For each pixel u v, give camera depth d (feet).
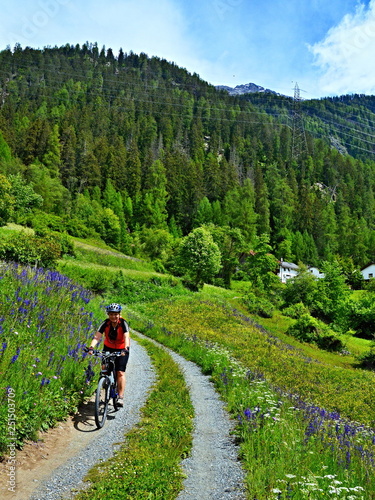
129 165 490.08
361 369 113.91
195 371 48.65
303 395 49.52
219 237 283.79
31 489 16.40
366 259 478.18
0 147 323.78
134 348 57.52
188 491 17.79
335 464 20.42
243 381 40.70
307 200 536.83
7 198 171.22
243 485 18.56
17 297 34.83
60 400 25.09
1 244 97.04
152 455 20.85
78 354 31.19
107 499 15.99
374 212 619.26
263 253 277.03
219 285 264.31
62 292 45.78
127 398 31.86
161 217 427.33
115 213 399.85
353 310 169.99
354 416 45.62
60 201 321.32
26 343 28.53
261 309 172.96
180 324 93.71
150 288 147.33
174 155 561.02
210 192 524.52
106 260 197.06
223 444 24.38
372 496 17.24
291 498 16.17
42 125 426.51
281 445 22.21
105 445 21.99
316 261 443.73
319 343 142.51
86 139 502.38
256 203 512.22
